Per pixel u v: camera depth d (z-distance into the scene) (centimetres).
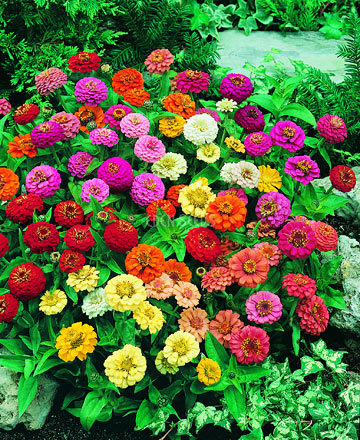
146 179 90
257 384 83
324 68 130
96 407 79
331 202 97
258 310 80
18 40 124
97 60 100
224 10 142
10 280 76
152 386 82
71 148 95
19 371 80
